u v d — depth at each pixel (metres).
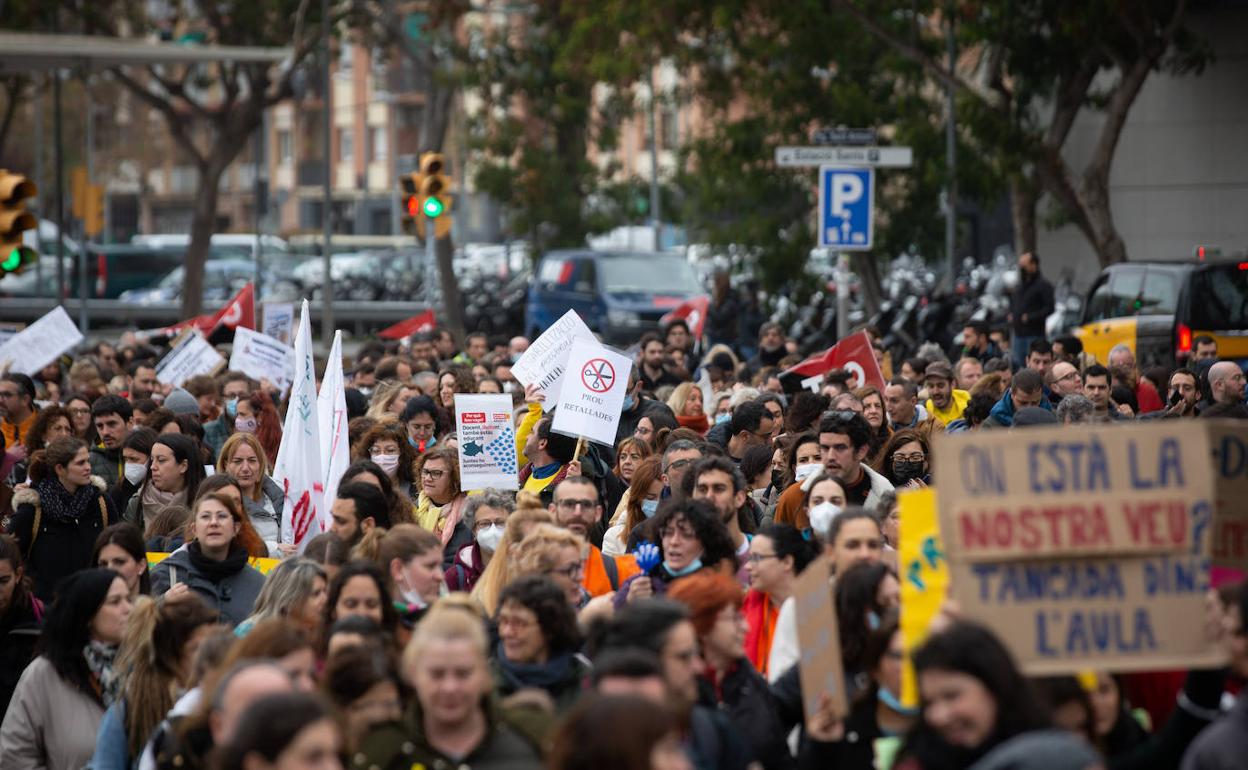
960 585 13.58
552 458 31.27
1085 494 13.60
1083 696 14.38
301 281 140.00
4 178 41.69
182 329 59.81
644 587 20.47
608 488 31.48
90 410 39.00
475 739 15.11
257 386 42.59
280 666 14.62
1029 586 13.60
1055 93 84.94
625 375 30.69
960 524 13.58
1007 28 69.44
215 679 15.72
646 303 87.31
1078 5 66.12
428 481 29.44
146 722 18.12
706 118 90.44
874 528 18.94
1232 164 85.75
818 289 85.50
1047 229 88.12
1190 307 55.66
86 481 28.77
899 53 78.94
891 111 81.62
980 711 12.45
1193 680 14.59
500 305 105.75
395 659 16.27
